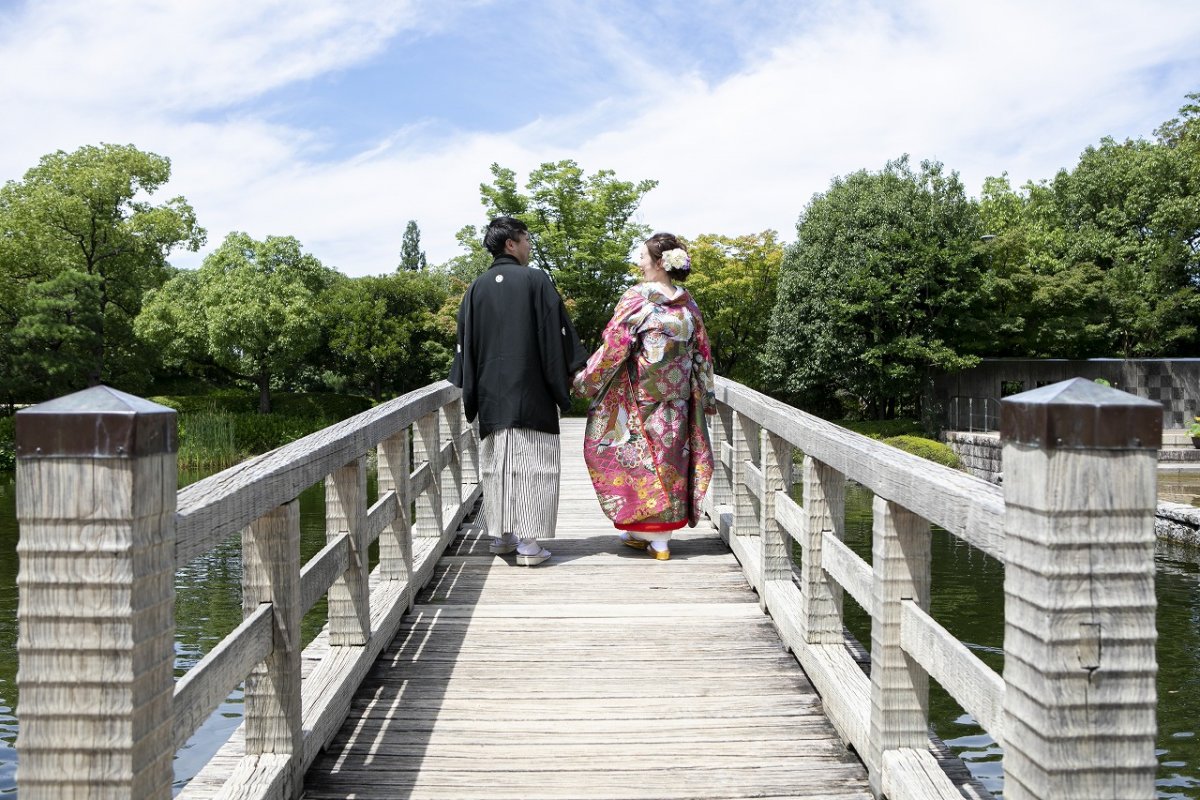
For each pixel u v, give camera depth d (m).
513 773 2.43
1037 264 33.56
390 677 3.16
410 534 3.90
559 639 3.55
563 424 16.06
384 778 2.40
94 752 1.35
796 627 3.24
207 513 1.63
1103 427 1.34
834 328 28.23
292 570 2.21
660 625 3.72
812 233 29.97
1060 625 1.34
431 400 4.39
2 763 5.20
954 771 2.34
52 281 28.73
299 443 2.43
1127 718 1.34
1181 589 8.86
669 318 4.45
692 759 2.52
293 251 36.72
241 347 34.66
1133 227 34.34
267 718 2.22
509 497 4.53
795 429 3.18
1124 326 32.22
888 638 2.21
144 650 1.39
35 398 30.42
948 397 28.83
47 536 1.35
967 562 10.39
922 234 27.89
